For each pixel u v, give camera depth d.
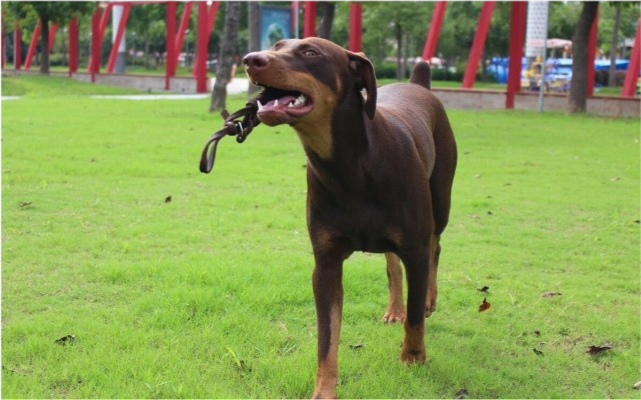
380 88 5.27
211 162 3.64
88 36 73.38
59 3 39.38
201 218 7.97
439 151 5.07
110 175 10.20
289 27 29.70
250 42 28.48
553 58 46.50
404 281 6.14
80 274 5.98
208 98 26.19
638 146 14.37
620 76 43.94
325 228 3.97
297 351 4.61
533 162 12.28
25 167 10.43
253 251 6.73
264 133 15.30
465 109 24.17
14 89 31.27
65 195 8.87
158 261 6.26
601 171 11.50
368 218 3.91
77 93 31.23
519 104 24.14
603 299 5.76
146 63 65.62
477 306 5.56
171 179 10.09
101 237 7.07
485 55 47.81
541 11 28.36
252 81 3.48
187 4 41.94
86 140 13.35
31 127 15.10
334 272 4.05
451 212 8.58
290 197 9.10
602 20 48.88
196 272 5.88
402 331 5.00
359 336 4.92
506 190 9.91
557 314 5.39
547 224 8.18
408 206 3.98
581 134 16.33
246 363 4.37
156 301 5.29
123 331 4.75
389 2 41.88
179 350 4.52
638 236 7.71
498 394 4.16
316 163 3.81
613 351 4.76
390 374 4.29
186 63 67.50
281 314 5.24
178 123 16.73
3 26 43.91
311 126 3.62
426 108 4.97
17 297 5.44
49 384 4.05
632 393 4.21
